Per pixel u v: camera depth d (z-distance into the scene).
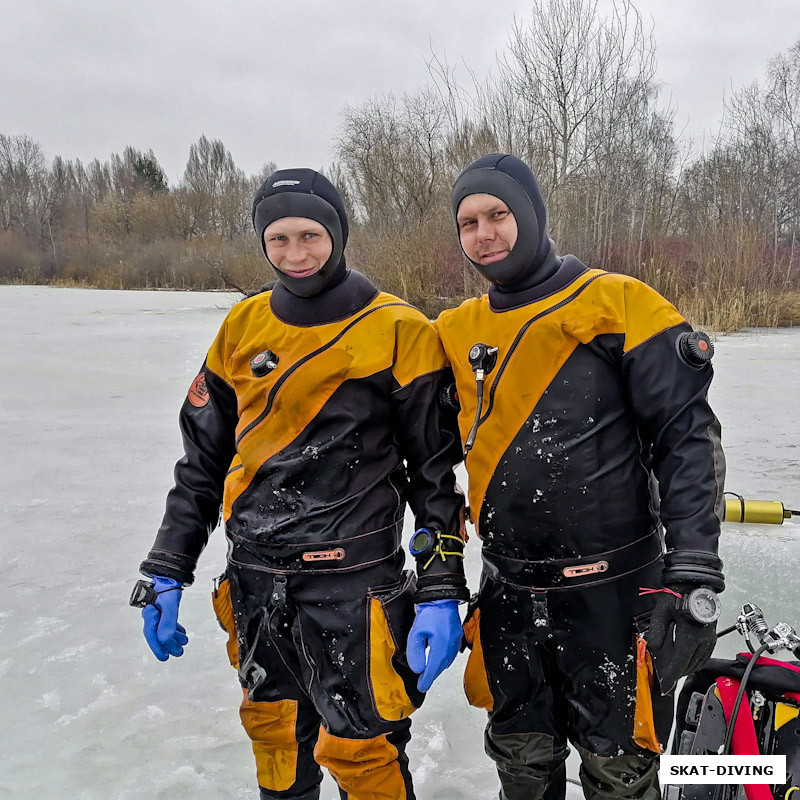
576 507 1.72
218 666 2.96
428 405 1.89
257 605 1.88
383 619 1.82
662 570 1.69
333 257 1.86
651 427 1.70
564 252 15.10
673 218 16.61
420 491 1.90
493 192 1.74
